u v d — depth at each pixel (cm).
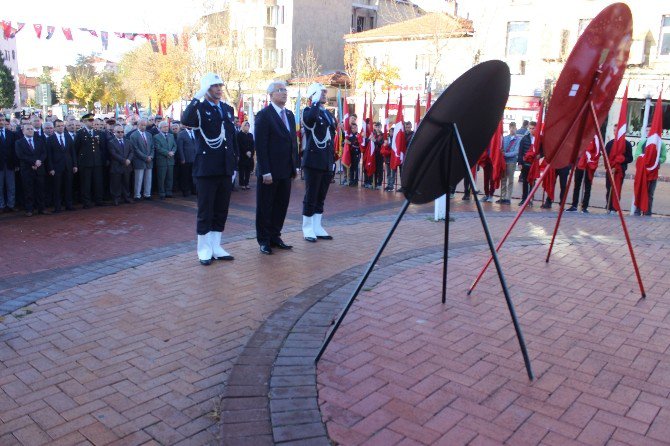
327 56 4578
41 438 332
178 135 1365
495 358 412
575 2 2872
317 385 371
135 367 421
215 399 376
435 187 459
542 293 557
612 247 748
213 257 713
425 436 313
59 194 1145
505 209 1241
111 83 5812
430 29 3400
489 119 442
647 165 1105
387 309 515
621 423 326
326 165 798
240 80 3591
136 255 740
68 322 508
